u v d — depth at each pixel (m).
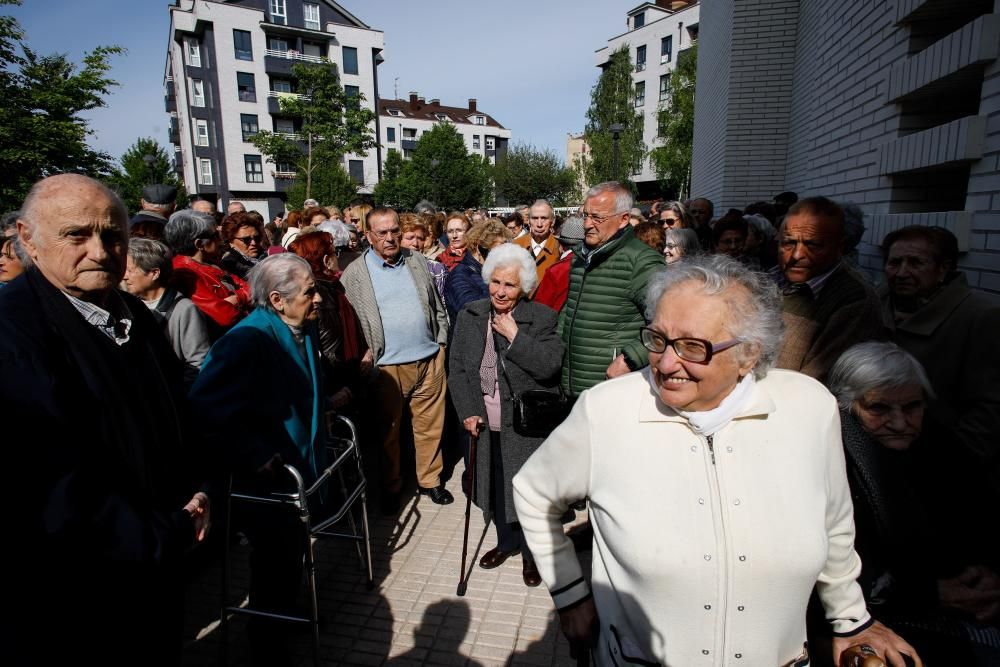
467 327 3.02
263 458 2.13
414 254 3.83
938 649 1.59
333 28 38.81
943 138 2.88
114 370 1.56
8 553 1.31
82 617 1.43
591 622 1.48
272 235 7.91
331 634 2.56
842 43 4.77
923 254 2.23
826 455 1.29
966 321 2.13
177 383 1.93
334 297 3.33
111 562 1.41
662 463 1.26
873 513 1.62
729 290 1.21
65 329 1.46
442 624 2.62
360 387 3.57
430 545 3.29
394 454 3.59
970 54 2.61
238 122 36.09
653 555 1.22
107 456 1.48
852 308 2.07
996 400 2.01
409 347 3.59
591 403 1.36
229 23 35.06
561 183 44.81
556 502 1.48
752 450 1.24
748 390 1.28
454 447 4.79
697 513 1.22
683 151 24.77
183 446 1.86
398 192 40.94
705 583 1.20
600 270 2.81
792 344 2.11
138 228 3.30
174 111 44.69
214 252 3.48
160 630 1.67
